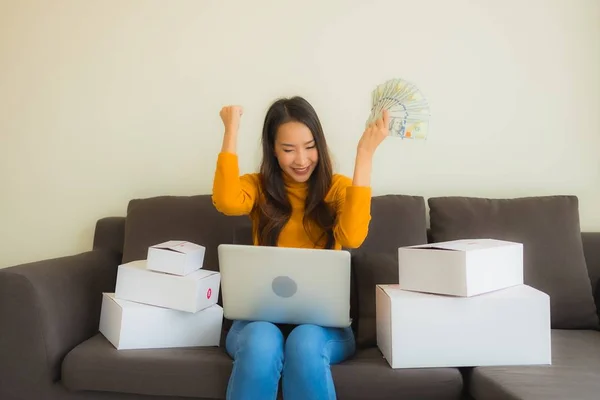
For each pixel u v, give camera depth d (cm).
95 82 220
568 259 176
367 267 171
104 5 219
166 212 193
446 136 211
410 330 132
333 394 123
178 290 149
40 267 155
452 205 189
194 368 137
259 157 209
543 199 187
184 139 217
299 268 126
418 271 139
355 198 142
